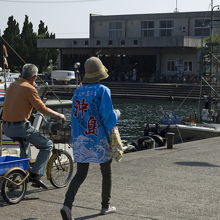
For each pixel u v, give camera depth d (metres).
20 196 7.00
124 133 26.88
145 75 65.69
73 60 70.56
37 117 8.48
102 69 6.09
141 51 65.88
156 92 54.00
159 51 64.25
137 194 7.55
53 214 6.43
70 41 65.62
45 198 7.23
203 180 8.60
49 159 7.59
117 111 6.34
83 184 8.18
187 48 62.44
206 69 23.44
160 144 17.86
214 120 22.31
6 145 8.96
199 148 12.91
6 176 6.71
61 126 7.83
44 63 73.44
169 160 10.73
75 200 7.14
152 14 67.81
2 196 6.76
